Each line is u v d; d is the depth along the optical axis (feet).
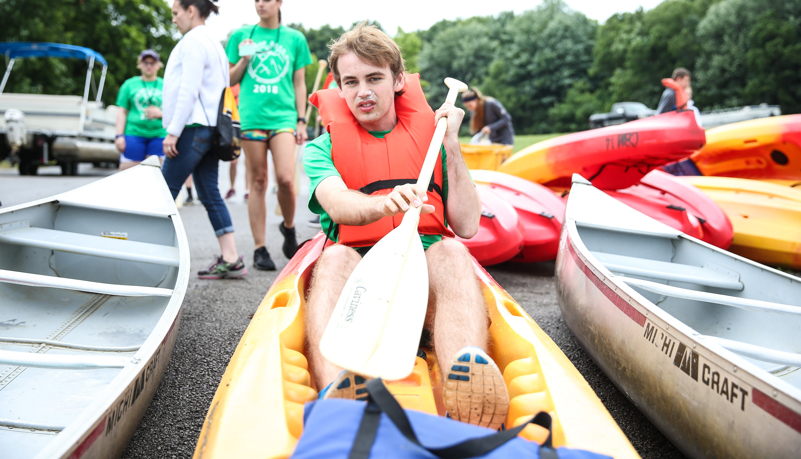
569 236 9.57
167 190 10.77
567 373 5.25
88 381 7.07
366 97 6.86
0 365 7.29
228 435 4.10
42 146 37.55
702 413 5.54
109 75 92.27
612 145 14.51
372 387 3.66
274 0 13.11
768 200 15.24
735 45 128.77
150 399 6.15
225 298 11.81
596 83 190.70
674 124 13.74
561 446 3.99
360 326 4.96
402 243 5.77
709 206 14.60
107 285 7.27
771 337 8.29
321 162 7.18
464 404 4.67
